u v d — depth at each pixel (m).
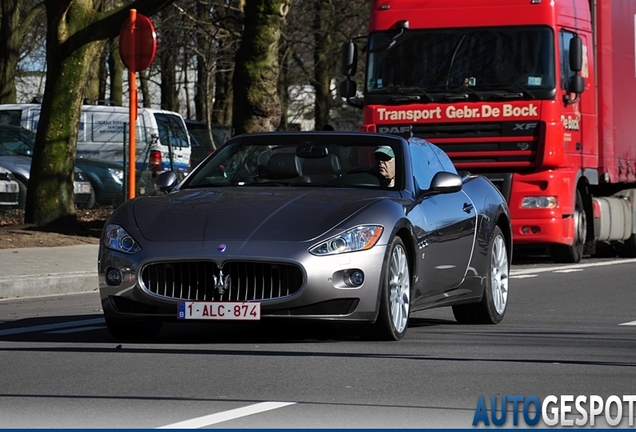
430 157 22.09
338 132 21.23
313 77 94.75
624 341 19.86
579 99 38.31
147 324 19.38
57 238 38.53
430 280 20.16
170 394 14.27
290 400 13.94
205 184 20.61
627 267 38.47
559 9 36.91
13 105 63.75
